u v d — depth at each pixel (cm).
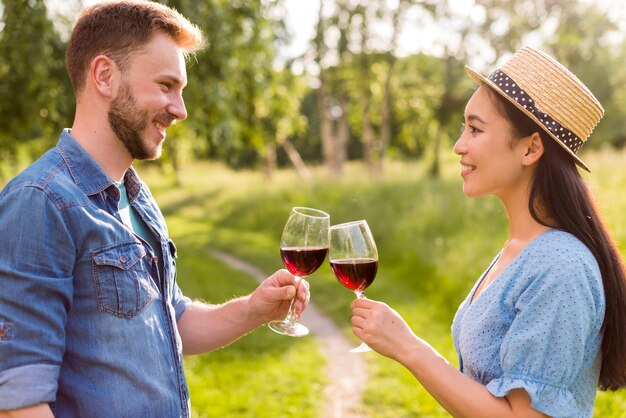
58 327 154
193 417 456
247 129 995
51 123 777
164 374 175
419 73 2692
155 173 2577
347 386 520
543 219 175
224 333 218
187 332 219
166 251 192
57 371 154
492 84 175
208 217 1677
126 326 167
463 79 2458
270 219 1443
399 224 1039
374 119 2748
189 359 573
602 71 2578
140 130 173
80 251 162
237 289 878
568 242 166
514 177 180
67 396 162
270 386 518
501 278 173
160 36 173
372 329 173
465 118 185
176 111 177
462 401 162
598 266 167
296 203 1436
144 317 172
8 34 716
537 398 155
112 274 166
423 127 2833
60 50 772
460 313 195
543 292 160
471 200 1017
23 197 156
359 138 3956
